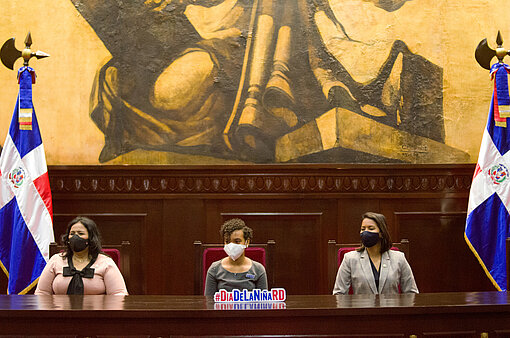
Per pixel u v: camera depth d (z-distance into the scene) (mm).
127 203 5344
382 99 5438
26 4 5430
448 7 5457
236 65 5441
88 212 5328
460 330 2527
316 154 5402
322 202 5363
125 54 5438
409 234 5348
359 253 3732
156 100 5410
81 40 5438
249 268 3711
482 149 4785
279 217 5332
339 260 3992
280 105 5422
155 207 5348
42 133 5395
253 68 5441
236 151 5387
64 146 5395
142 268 5309
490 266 4648
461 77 5453
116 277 3531
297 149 5398
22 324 2469
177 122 5398
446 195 5352
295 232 5344
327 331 2484
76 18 5445
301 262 5320
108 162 5387
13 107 5363
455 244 5336
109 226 5328
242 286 3648
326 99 5434
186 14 5461
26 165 4699
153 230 5336
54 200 5320
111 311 2445
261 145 5391
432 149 5422
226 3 5473
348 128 5422
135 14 5461
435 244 5340
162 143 5387
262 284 3721
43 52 4992
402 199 5355
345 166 5328
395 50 5461
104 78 5426
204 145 5387
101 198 5328
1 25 5414
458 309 2502
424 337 2506
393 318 2506
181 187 5344
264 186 5344
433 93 5445
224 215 5332
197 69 5434
